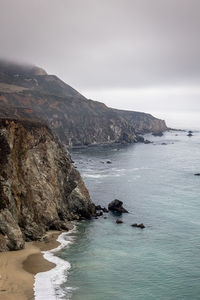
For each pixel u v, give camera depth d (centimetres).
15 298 3397
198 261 4709
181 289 3906
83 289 3756
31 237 5094
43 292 3584
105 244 5250
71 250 4878
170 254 4944
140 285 3959
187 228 6147
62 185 6669
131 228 6109
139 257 4784
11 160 5241
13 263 4178
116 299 3603
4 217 4612
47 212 5688
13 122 5719
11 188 4991
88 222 6372
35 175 5725
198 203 7906
